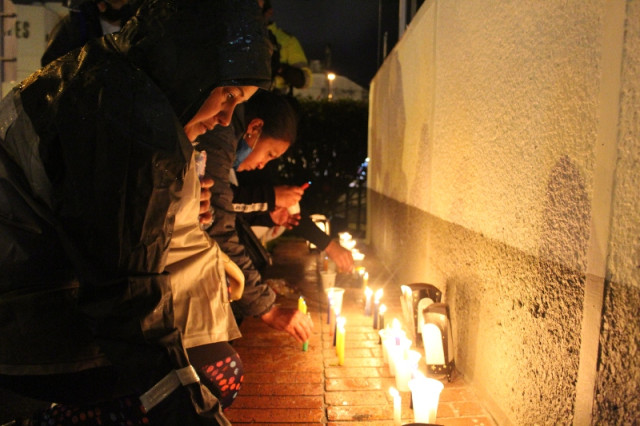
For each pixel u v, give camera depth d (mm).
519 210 2252
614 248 1550
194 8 1418
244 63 1443
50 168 1348
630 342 1460
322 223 6562
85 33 2982
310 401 2629
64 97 1324
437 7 3734
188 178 1770
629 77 1484
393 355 2928
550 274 1952
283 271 5840
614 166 1550
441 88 3598
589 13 1713
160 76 1425
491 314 2551
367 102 10898
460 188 3102
